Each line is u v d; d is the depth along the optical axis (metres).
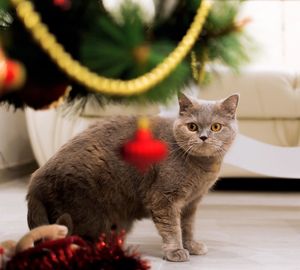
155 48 0.71
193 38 0.75
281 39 3.45
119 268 0.95
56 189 1.42
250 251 1.52
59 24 0.70
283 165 2.16
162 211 1.48
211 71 0.87
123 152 0.76
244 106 2.44
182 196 1.49
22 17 0.64
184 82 0.82
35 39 0.66
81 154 1.47
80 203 1.44
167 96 0.77
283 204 2.28
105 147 1.48
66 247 0.97
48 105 0.77
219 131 1.48
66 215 1.30
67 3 0.69
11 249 1.00
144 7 0.73
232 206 2.23
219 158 1.51
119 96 0.75
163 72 0.72
